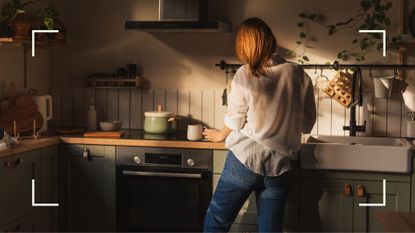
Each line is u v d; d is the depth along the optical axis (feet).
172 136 12.82
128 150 12.23
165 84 14.12
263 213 10.27
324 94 13.32
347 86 12.96
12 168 10.82
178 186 12.09
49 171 12.26
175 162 12.00
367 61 13.11
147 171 12.13
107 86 14.05
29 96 12.79
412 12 12.81
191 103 13.99
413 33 12.83
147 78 14.20
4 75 12.77
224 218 10.41
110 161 12.35
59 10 14.44
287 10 13.38
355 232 11.28
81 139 12.39
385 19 12.82
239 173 10.05
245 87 10.02
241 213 11.74
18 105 12.53
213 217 10.46
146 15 14.08
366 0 12.91
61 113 14.64
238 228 11.76
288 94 10.03
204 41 13.83
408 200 11.07
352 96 12.27
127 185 12.34
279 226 10.27
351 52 13.16
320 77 13.26
